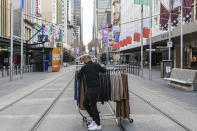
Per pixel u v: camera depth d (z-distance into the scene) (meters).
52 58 33.88
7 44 32.19
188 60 26.72
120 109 6.22
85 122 6.30
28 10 51.62
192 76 12.26
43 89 13.30
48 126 5.93
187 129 5.63
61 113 7.32
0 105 8.61
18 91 12.47
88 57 5.89
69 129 5.68
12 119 6.60
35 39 58.12
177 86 13.46
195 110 7.71
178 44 28.48
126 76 6.21
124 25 75.25
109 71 6.20
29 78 21.36
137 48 46.22
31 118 6.70
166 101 9.34
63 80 19.23
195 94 11.20
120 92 6.03
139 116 6.95
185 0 18.08
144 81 17.88
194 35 22.52
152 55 47.31
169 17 19.39
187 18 18.00
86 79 5.77
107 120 6.53
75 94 6.39
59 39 62.09
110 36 80.56
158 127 5.84
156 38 29.47
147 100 9.55
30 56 34.72
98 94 5.84
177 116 6.90
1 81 18.31
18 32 41.00
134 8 57.66
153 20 39.53
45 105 8.57
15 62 41.78
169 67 19.72
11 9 19.78
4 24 39.50
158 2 36.88
